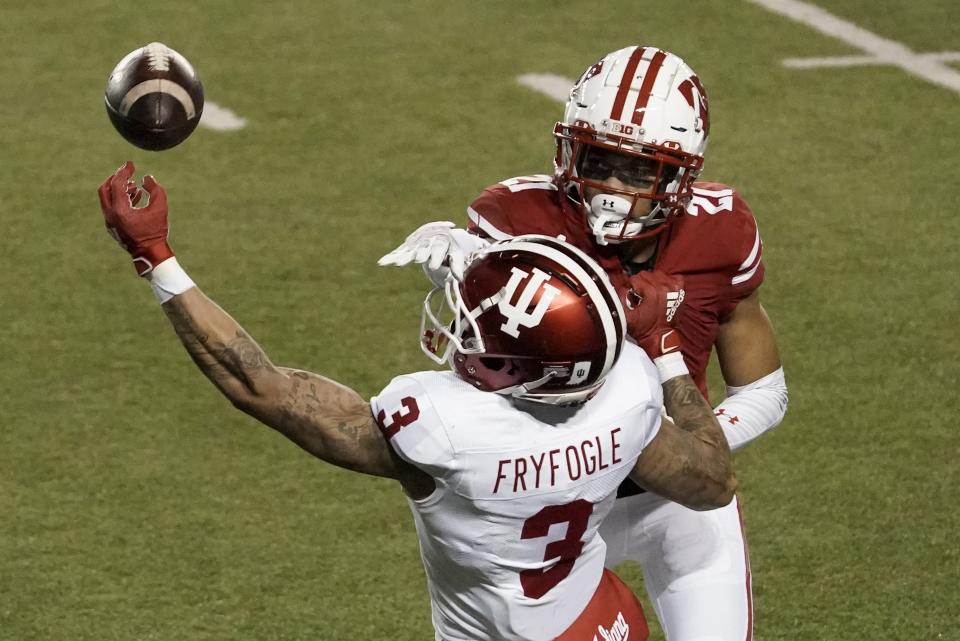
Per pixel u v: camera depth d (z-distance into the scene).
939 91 30.03
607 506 10.20
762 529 16.59
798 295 22.08
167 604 15.12
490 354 9.45
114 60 30.83
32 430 18.30
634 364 10.20
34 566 15.65
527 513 9.76
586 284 9.41
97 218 24.14
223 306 21.39
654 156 10.77
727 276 11.73
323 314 21.25
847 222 24.47
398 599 15.30
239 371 9.57
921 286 22.38
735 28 33.12
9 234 23.50
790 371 20.00
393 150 27.00
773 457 18.03
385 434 9.55
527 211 11.59
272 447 18.11
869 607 15.26
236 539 16.27
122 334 20.69
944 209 25.00
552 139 27.56
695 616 11.94
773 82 30.31
